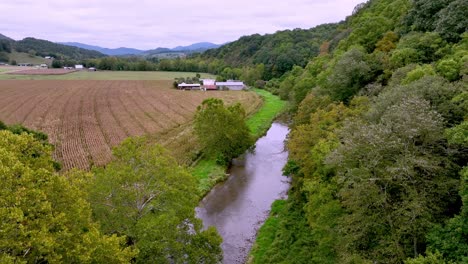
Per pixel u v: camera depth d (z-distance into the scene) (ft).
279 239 106.32
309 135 125.70
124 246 80.38
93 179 84.38
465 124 68.23
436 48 144.15
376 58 165.89
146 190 85.30
